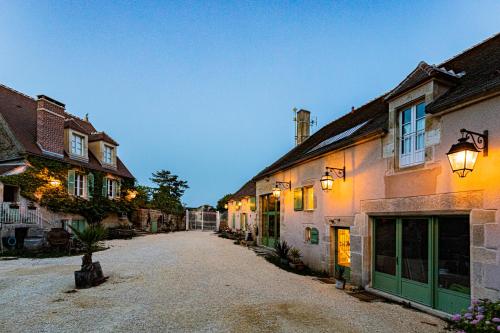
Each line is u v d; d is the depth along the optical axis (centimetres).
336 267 861
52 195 1547
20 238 1362
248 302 601
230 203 2702
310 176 1010
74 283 741
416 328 472
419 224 598
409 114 643
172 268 944
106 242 1675
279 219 1381
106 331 450
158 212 2756
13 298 617
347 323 492
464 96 482
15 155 1481
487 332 354
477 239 471
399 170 636
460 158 452
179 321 492
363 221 730
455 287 521
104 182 1945
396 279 641
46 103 1606
